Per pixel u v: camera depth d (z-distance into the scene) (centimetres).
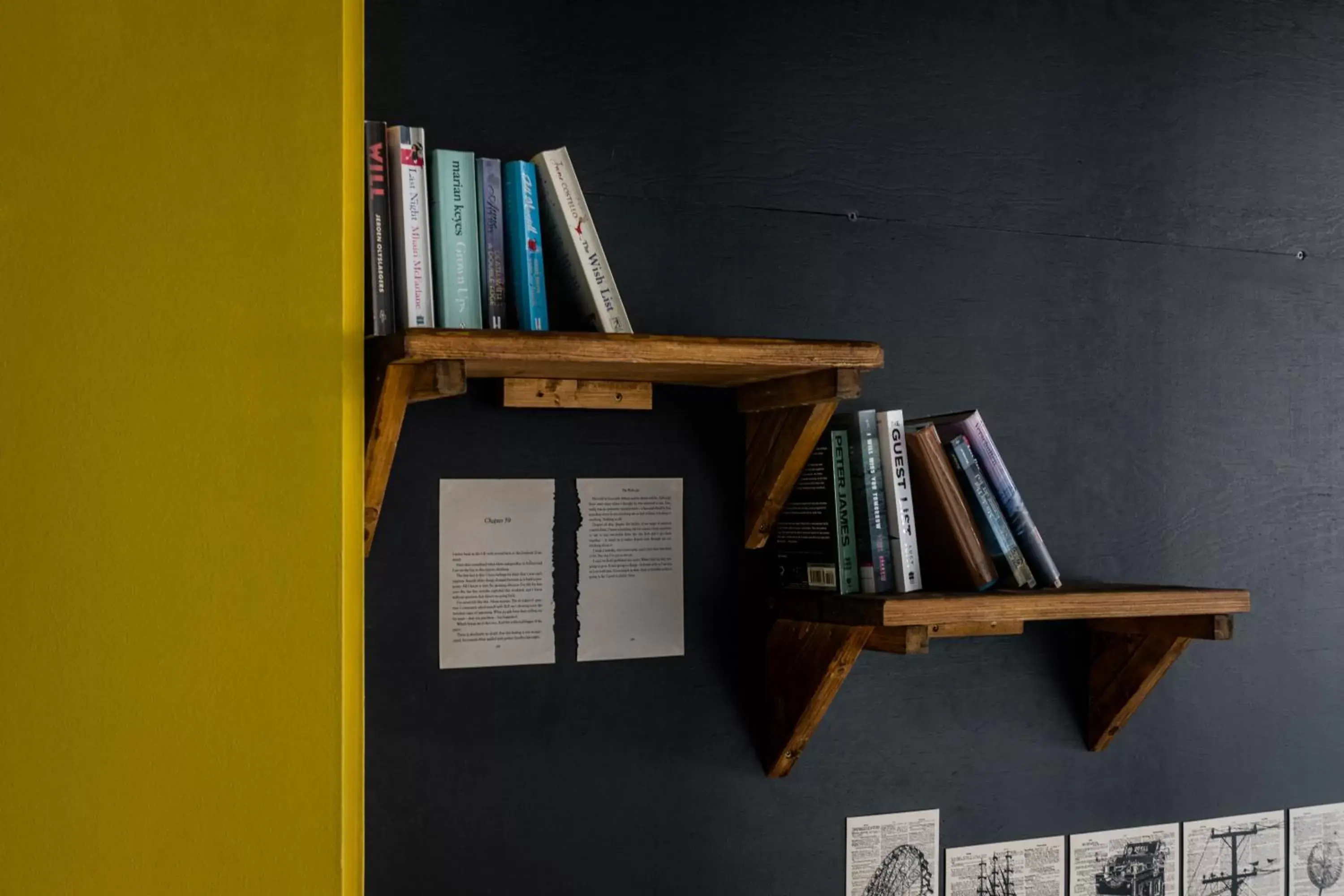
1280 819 216
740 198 176
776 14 180
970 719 192
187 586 104
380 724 154
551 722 163
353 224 114
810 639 166
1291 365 221
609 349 134
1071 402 200
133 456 104
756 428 171
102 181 104
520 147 163
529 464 163
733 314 175
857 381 150
